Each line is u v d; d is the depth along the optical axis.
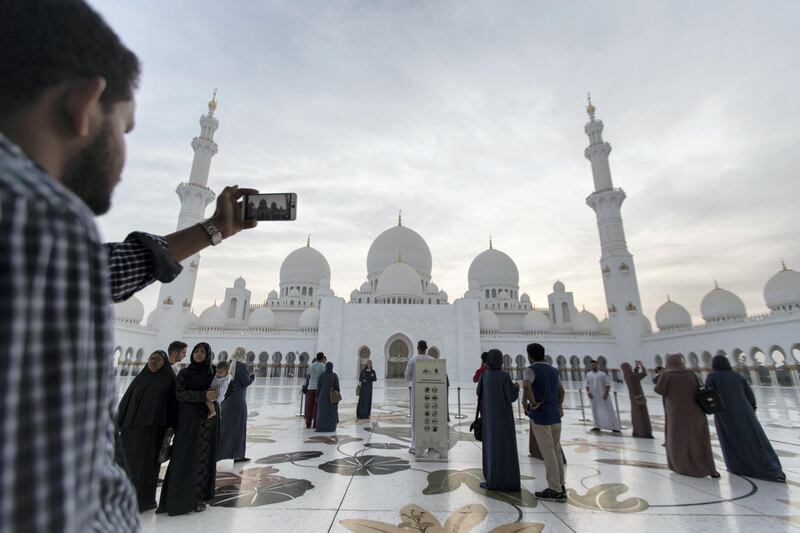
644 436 10.84
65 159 1.25
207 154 50.12
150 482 5.29
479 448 9.07
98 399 0.94
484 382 6.55
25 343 0.68
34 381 0.69
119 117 1.41
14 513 0.62
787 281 40.28
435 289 62.59
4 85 1.18
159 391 5.47
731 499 5.76
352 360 46.56
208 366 5.67
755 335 34.12
